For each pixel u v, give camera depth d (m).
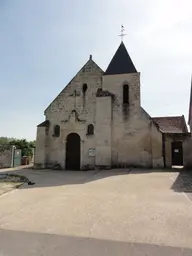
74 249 3.57
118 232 4.23
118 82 16.98
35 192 8.00
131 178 10.88
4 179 11.38
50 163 17.69
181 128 20.25
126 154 15.95
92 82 17.77
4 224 4.68
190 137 15.23
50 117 18.36
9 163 19.41
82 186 9.18
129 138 16.06
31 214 5.36
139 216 5.14
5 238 3.99
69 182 10.30
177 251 3.49
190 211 5.47
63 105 18.16
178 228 4.41
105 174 12.73
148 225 4.57
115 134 16.33
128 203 6.30
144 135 15.82
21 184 9.61
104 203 6.33
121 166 15.89
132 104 16.39
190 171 13.46
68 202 6.48
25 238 3.98
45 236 4.06
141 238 3.96
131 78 16.78
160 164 15.24
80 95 17.86
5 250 3.54
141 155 15.70
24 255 3.38
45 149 17.70
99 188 8.66
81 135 17.27
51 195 7.45
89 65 18.12
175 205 6.02
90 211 5.56
